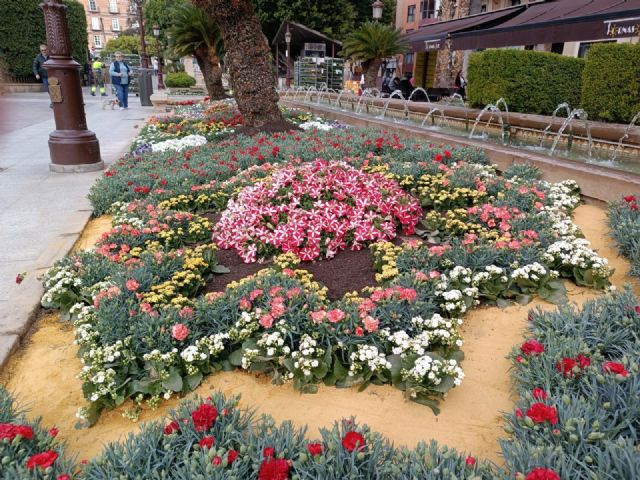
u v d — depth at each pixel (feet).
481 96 33.27
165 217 14.21
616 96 25.58
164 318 8.55
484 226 13.37
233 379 8.44
